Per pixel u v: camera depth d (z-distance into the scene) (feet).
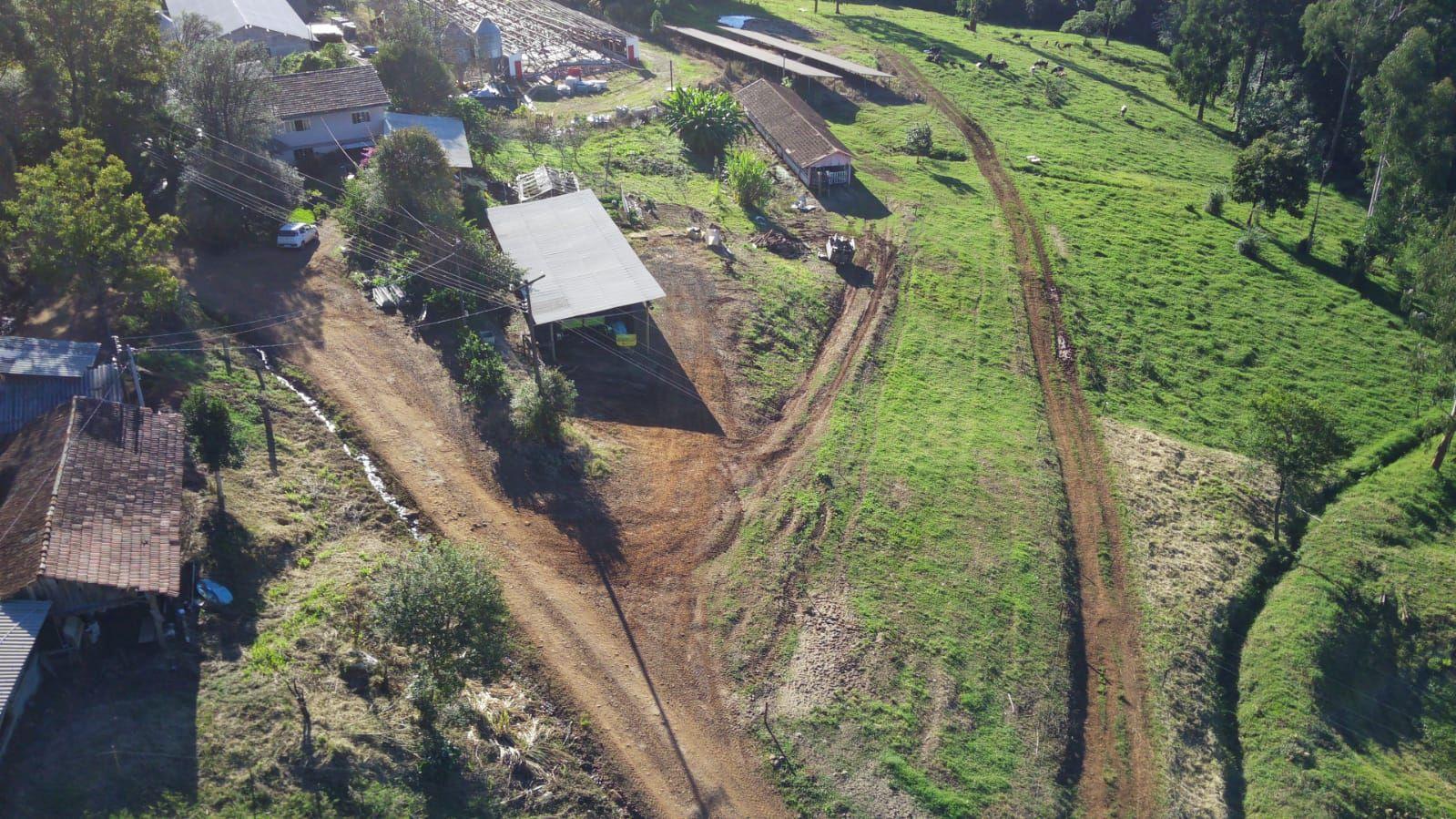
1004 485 183.21
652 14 425.69
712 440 181.06
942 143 341.21
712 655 138.00
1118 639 159.53
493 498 156.66
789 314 224.12
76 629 108.78
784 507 166.91
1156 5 503.20
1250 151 301.02
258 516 137.59
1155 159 358.43
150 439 129.90
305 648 120.67
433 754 112.06
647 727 127.03
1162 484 197.57
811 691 135.13
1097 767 138.00
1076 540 178.19
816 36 440.45
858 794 123.65
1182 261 285.84
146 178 212.64
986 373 219.82
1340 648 169.48
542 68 361.92
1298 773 146.10
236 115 221.05
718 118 306.96
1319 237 311.88
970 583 158.61
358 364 179.52
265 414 160.35
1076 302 255.50
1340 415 233.14
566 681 130.62
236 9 319.68
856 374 208.33
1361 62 321.93
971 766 130.31
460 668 114.01
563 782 117.29
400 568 120.78
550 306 190.49
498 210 228.02
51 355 144.15
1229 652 166.81
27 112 196.03
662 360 200.44
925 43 440.45
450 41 332.80
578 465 166.61
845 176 297.94
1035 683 144.97
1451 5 301.84
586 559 149.48
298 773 105.29
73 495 115.34
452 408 172.65
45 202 159.43
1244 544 188.55
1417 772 154.20
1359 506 202.80
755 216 271.90
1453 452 220.23
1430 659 172.04
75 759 98.89
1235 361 246.47
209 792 100.42
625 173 283.79
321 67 288.10
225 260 205.36
